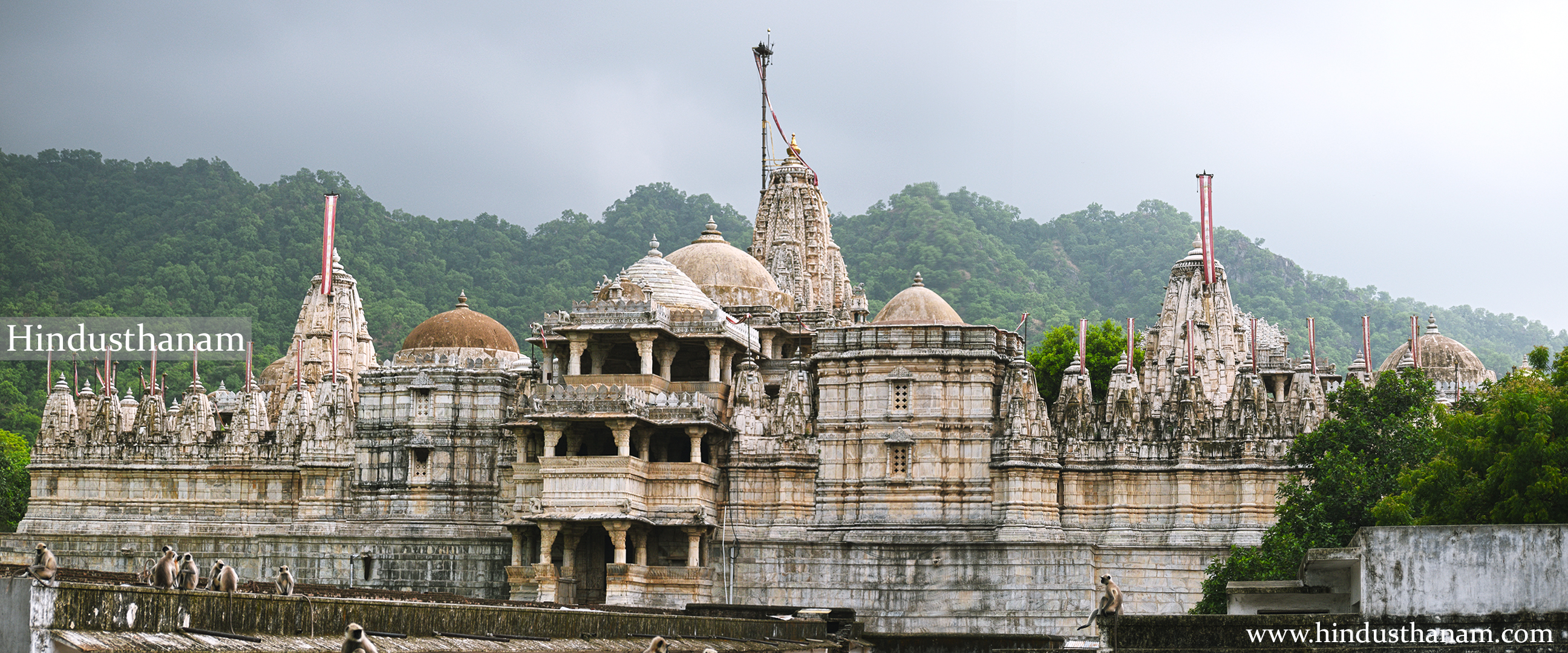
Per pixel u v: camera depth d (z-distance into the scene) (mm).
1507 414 69562
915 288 112625
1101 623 54625
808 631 77438
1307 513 86938
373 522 112438
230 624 45062
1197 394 109125
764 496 107625
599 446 109000
